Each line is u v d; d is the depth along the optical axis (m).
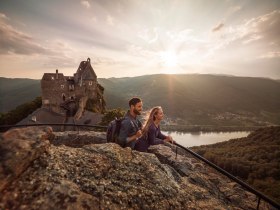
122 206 3.30
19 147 3.51
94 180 3.61
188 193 4.68
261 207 4.99
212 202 4.62
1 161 3.18
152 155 5.18
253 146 121.56
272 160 97.12
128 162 4.46
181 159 7.19
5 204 2.76
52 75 80.56
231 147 129.00
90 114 66.94
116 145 4.93
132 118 5.57
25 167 3.35
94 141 9.13
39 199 2.92
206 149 128.75
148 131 6.12
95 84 89.75
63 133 9.26
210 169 7.08
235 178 4.28
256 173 84.25
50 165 3.58
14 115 77.31
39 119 60.00
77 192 3.17
